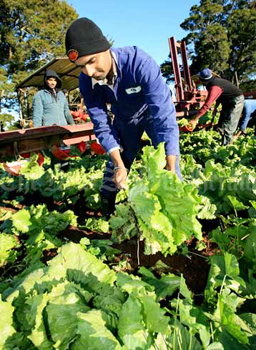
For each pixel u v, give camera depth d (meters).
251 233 2.12
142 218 1.76
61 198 3.93
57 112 5.72
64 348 1.28
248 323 1.62
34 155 4.11
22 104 29.70
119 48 2.33
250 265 2.08
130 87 2.43
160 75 2.32
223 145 7.03
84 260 1.73
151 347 1.38
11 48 35.75
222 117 6.84
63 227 2.90
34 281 1.60
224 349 1.45
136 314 1.38
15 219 2.69
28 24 35.41
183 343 1.46
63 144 4.93
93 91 2.60
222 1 46.16
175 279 1.89
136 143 3.17
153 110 2.33
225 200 2.98
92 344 1.26
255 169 5.09
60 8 35.81
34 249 2.39
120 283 1.64
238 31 42.88
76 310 1.43
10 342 1.36
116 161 2.56
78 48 1.96
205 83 6.49
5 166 3.88
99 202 3.60
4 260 2.38
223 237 2.36
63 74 12.66
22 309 1.48
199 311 1.59
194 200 1.65
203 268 2.31
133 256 2.43
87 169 5.36
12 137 3.70
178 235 1.74
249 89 44.62
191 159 5.53
